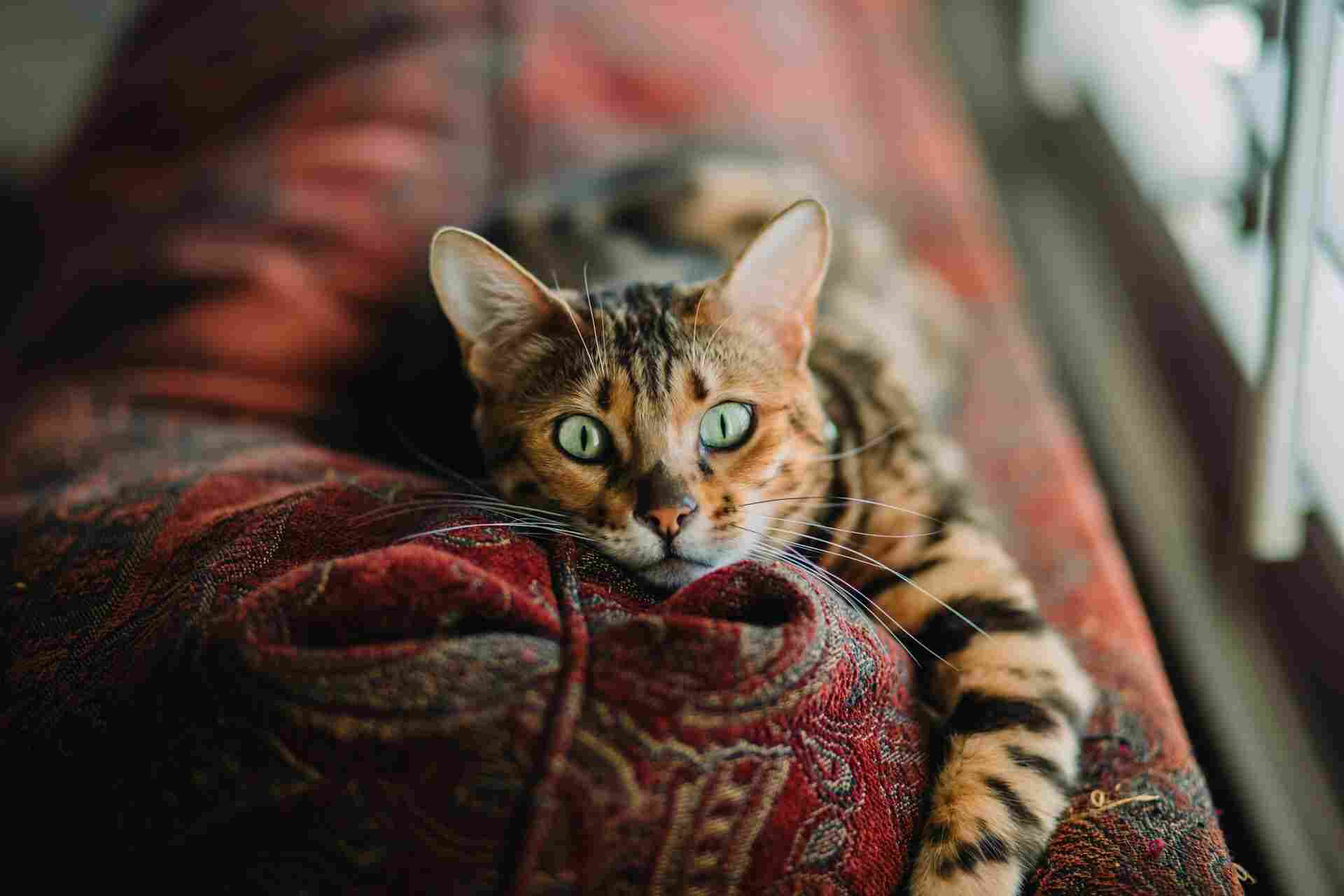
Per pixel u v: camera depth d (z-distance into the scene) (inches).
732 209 75.0
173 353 69.0
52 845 33.4
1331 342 55.2
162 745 31.1
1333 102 50.3
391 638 31.7
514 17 95.3
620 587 40.1
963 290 79.0
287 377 69.7
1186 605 66.4
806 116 90.9
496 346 49.6
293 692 29.4
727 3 100.9
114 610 39.2
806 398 49.7
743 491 46.5
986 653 46.3
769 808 31.3
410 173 82.2
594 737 29.3
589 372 46.7
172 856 30.3
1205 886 38.9
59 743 34.9
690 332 47.6
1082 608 54.1
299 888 29.1
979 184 92.7
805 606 33.5
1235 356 68.3
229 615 31.7
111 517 44.6
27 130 132.6
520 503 48.4
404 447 61.7
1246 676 61.9
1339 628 55.3
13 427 65.2
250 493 44.1
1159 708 47.8
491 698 29.5
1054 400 71.2
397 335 72.2
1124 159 92.0
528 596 34.0
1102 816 41.8
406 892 28.8
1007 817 39.7
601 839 29.0
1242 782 55.0
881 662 38.3
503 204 75.4
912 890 37.4
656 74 92.4
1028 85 110.4
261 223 77.2
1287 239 48.1
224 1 104.6
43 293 84.5
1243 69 63.3
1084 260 95.1
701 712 30.2
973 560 50.4
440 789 28.9
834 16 106.5
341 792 29.1
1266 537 55.5
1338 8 47.9
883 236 77.5
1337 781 55.3
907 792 38.6
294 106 88.7
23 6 150.5
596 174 80.2
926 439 57.7
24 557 44.6
